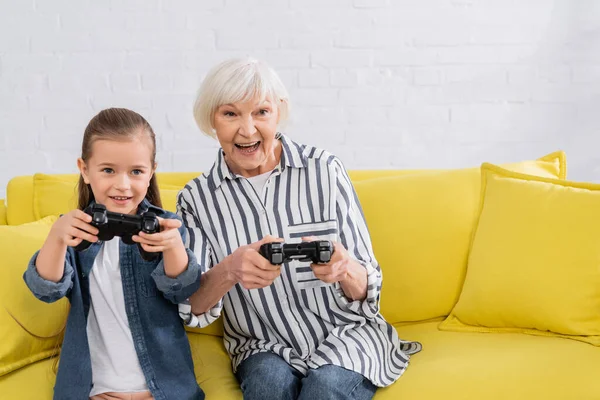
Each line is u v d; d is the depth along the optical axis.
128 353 1.58
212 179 1.78
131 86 2.92
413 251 1.96
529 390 1.58
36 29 2.87
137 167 1.52
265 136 1.69
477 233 1.95
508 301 1.84
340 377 1.58
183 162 2.96
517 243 1.86
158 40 2.90
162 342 1.59
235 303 1.77
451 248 1.98
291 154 1.77
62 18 2.87
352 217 1.76
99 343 1.59
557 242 1.81
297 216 1.75
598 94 2.96
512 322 1.86
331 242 1.54
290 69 2.94
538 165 2.11
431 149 3.00
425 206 1.99
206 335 1.94
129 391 1.56
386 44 2.94
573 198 1.84
